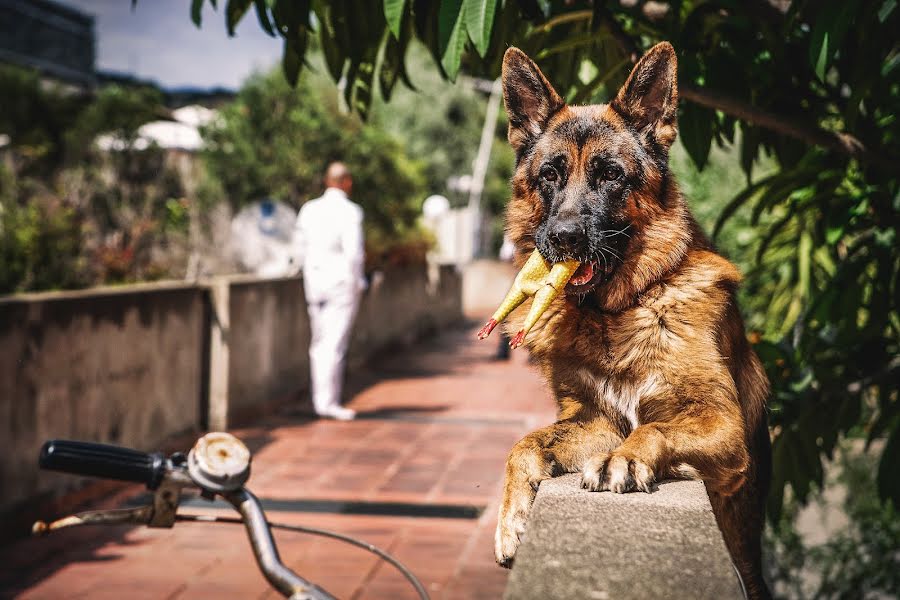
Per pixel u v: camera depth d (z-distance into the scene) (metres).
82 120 15.05
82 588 4.39
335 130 15.44
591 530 1.34
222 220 15.11
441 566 4.75
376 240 15.16
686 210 2.75
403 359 13.82
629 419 2.57
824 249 4.41
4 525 4.98
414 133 30.61
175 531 5.27
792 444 3.75
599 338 2.55
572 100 3.46
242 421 8.32
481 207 31.67
